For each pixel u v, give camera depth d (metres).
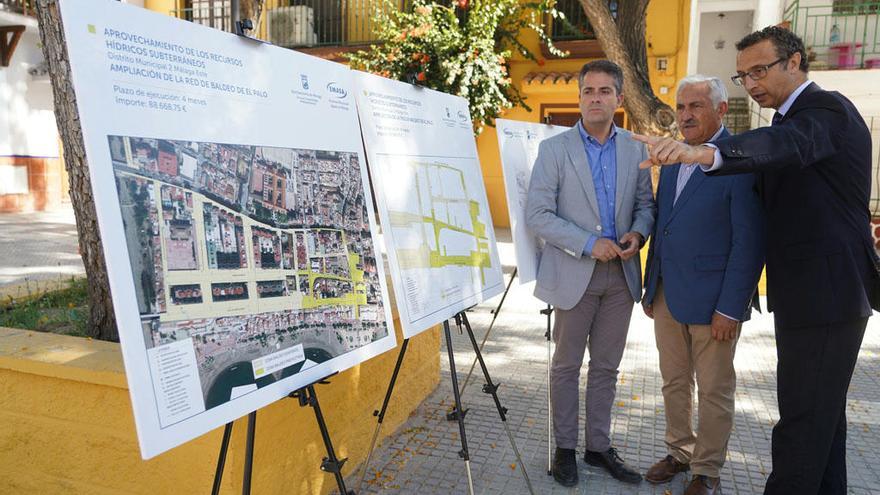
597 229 3.02
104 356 2.49
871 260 2.37
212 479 2.34
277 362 1.87
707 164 2.00
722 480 3.17
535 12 11.75
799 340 2.40
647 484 3.12
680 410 3.09
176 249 1.62
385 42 10.52
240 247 1.81
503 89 12.34
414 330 2.45
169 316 1.57
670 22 11.74
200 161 1.71
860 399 4.26
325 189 2.18
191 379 1.60
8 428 2.57
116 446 2.45
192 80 1.73
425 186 2.74
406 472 3.21
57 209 15.27
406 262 2.51
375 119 2.52
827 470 2.67
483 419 3.85
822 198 2.31
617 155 3.07
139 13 1.60
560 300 3.04
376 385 3.42
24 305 3.83
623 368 4.82
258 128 1.92
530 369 4.77
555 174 3.04
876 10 11.37
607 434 3.22
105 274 3.11
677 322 2.96
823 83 11.15
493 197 13.30
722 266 2.78
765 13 12.55
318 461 2.90
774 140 2.04
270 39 13.35
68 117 2.98
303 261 2.04
